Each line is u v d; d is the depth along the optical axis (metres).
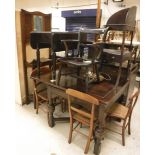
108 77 2.42
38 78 2.41
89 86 2.12
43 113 2.83
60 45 2.23
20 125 2.48
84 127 2.47
